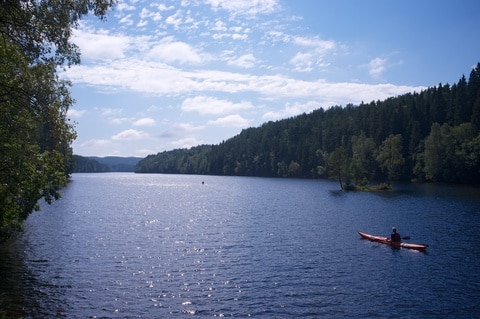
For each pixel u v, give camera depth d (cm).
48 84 1590
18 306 1916
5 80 1466
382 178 12488
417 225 4366
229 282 2342
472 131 11206
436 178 11288
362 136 13412
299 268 2648
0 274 2414
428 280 2381
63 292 2128
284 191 10150
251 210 6075
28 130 1725
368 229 4188
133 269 2608
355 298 2083
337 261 2836
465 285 2286
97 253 3036
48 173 1886
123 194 9531
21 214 2523
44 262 2727
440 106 13638
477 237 3647
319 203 7000
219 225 4547
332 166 10419
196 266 2697
